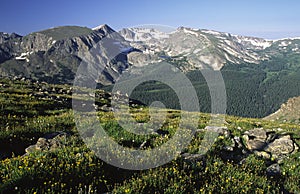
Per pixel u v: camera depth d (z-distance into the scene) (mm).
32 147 12148
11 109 22281
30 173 8281
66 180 8375
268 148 15477
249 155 13609
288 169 13070
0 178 8086
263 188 10055
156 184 8938
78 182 8484
